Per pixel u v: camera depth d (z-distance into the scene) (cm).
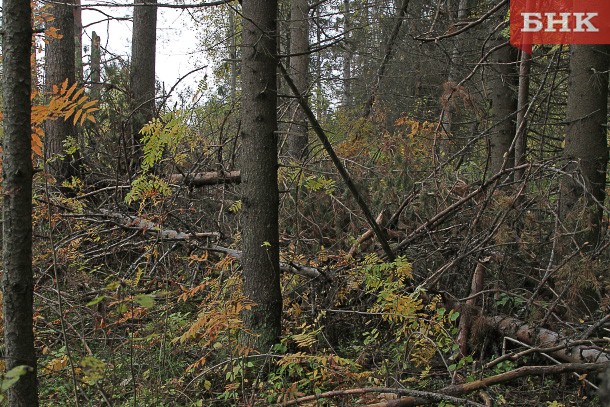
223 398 427
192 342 481
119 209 706
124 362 438
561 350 447
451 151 771
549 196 574
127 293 493
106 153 844
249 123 484
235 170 795
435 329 448
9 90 252
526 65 768
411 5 1046
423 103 1019
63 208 640
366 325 537
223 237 658
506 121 848
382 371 446
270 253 483
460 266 571
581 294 523
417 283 580
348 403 409
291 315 543
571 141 598
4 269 253
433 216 631
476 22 664
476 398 417
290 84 490
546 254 561
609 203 646
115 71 937
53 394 420
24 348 254
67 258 586
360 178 693
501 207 541
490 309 526
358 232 663
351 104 1206
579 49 598
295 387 384
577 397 420
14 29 251
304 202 688
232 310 415
